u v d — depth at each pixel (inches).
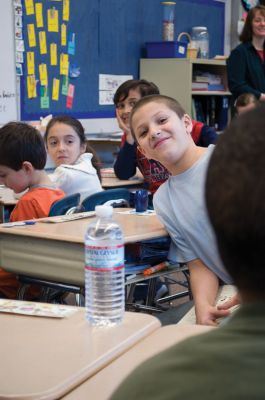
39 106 201.3
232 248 22.8
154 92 149.7
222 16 285.1
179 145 84.7
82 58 217.0
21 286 90.0
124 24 234.4
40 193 102.3
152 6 246.7
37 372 43.4
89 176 128.3
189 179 83.4
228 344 21.5
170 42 237.8
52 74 205.3
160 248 86.6
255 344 21.2
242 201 22.3
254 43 231.1
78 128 141.1
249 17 229.0
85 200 105.9
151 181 134.6
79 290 81.7
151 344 50.3
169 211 84.0
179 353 22.3
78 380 43.0
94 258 55.6
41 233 80.1
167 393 21.4
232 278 23.4
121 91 149.9
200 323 73.3
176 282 133.6
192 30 264.5
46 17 200.8
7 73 188.9
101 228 61.4
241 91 229.1
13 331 51.9
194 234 81.2
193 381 21.2
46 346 48.4
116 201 109.6
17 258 83.6
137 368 23.3
